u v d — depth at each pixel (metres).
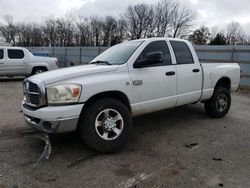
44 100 3.74
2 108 6.97
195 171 3.61
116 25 61.31
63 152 4.14
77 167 3.66
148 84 4.58
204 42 57.09
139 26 61.16
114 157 4.00
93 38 61.56
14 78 14.54
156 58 4.42
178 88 5.14
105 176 3.44
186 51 5.48
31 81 3.99
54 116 3.66
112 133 4.13
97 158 3.95
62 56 28.00
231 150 4.38
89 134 3.92
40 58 13.68
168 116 6.45
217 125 5.80
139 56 4.59
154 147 4.45
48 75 3.97
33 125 3.97
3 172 3.48
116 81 4.16
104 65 4.43
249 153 4.27
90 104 3.97
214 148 4.46
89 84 3.88
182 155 4.14
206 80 5.77
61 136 4.79
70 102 3.75
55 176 3.41
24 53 13.16
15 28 71.12
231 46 12.68
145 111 4.66
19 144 4.41
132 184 3.26
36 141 4.55
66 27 63.31
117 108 4.11
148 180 3.36
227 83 6.52
